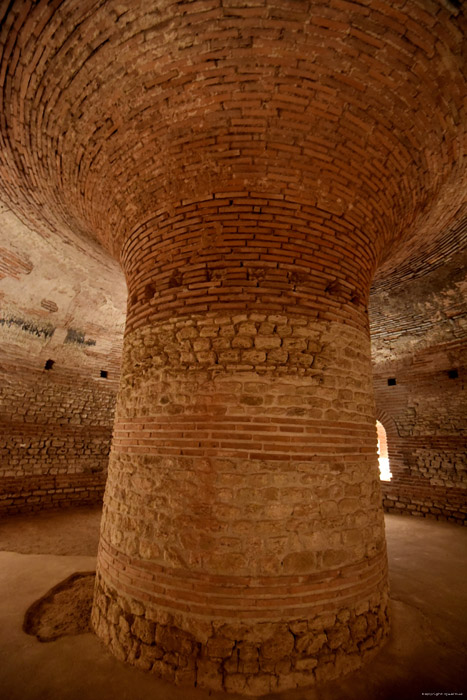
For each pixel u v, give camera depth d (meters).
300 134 3.17
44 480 8.45
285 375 3.05
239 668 2.59
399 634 3.32
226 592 2.69
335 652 2.76
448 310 7.52
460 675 2.81
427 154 3.55
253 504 2.80
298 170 3.32
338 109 3.05
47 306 7.84
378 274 6.89
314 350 3.19
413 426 9.04
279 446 2.92
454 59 2.78
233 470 2.86
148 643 2.79
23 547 5.78
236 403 2.98
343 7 2.47
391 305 8.07
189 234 3.46
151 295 3.60
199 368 3.12
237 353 3.08
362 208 3.66
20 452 8.13
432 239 5.59
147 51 2.78
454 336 7.90
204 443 2.95
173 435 3.07
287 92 2.94
